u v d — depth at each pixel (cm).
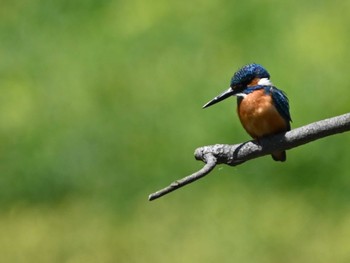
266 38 1619
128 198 1364
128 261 1262
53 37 1742
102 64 1650
